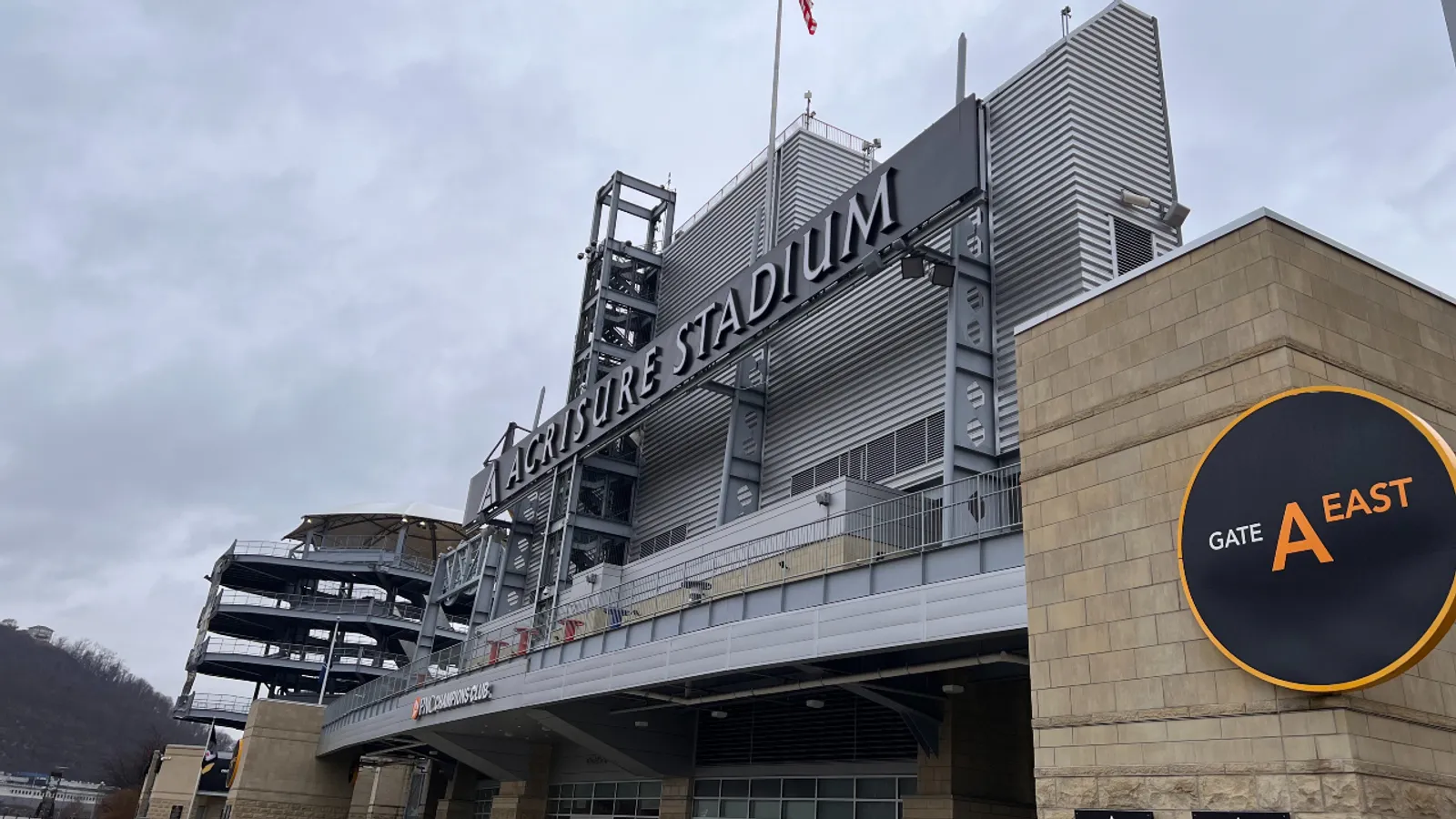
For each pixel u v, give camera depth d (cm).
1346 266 1389
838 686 2241
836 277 2805
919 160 2627
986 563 1723
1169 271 1455
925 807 2236
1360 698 1112
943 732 2259
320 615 8062
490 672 3319
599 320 4856
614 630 2662
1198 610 1255
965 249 2697
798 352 3381
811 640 1989
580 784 3816
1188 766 1231
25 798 17325
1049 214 2573
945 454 2395
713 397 3803
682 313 4619
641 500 4166
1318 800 1093
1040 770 1412
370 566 8331
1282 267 1322
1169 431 1384
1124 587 1379
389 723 4112
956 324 2548
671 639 2388
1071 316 1597
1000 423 2466
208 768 7081
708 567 2998
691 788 3125
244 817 5200
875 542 2245
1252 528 1223
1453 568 1031
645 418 3800
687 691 2653
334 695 8331
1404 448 1105
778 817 2783
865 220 2747
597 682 2620
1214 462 1291
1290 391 1234
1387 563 1088
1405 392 1366
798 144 3978
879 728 2564
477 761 3903
